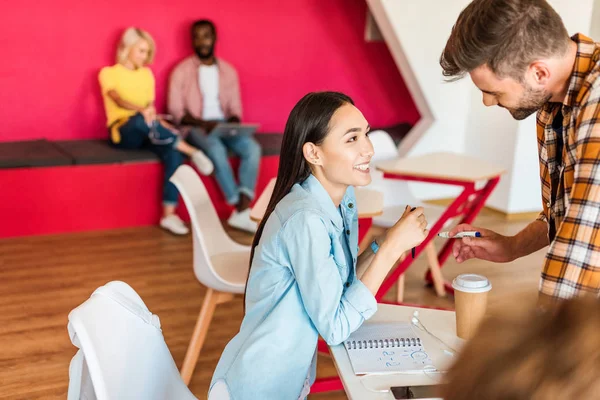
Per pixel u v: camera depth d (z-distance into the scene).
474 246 1.81
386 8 5.14
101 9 5.04
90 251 4.33
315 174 1.74
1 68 4.86
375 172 3.90
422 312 1.85
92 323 1.34
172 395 1.62
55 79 5.02
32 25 4.88
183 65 5.12
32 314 3.41
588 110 1.31
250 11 5.53
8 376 2.83
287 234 1.60
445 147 5.63
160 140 4.75
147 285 3.84
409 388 1.44
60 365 2.94
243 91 5.68
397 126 6.08
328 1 5.78
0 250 4.27
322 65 5.90
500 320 0.63
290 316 1.63
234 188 4.91
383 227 3.70
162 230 4.81
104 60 5.12
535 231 1.76
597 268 1.31
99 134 5.22
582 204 1.31
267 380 1.61
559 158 1.57
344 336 1.58
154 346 1.57
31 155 4.56
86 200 4.68
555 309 0.61
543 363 0.57
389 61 6.12
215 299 2.76
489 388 0.58
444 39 5.38
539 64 1.33
